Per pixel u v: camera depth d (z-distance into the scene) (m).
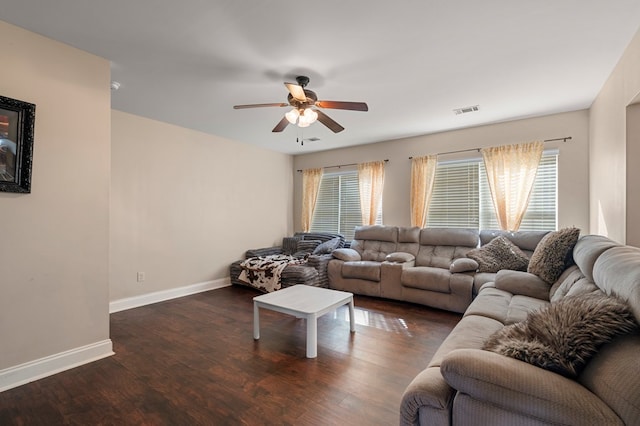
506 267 3.56
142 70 2.72
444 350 1.67
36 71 2.20
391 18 2.00
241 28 2.12
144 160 4.00
